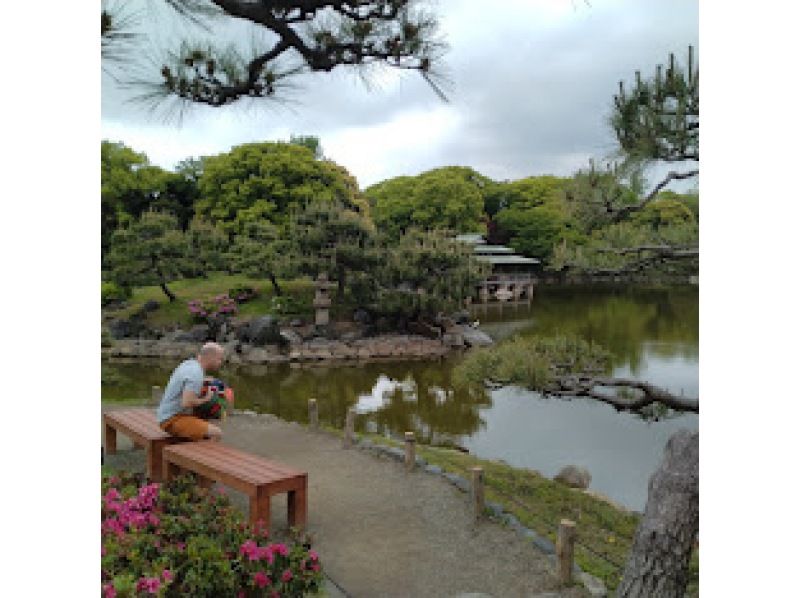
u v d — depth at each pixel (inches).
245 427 324.8
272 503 210.1
